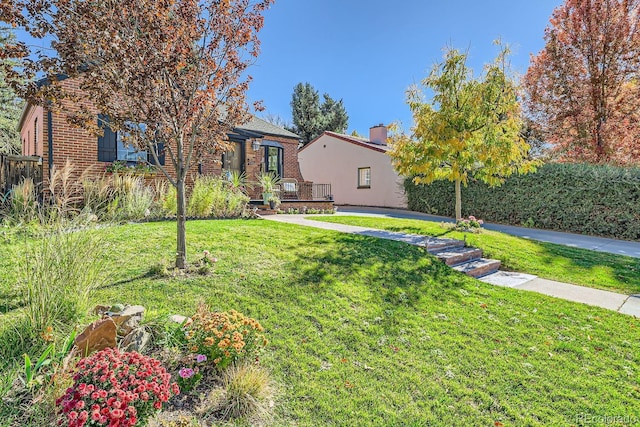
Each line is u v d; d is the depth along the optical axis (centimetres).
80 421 174
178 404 241
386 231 885
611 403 280
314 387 279
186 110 426
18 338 261
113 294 376
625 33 1219
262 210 1135
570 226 1145
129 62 383
